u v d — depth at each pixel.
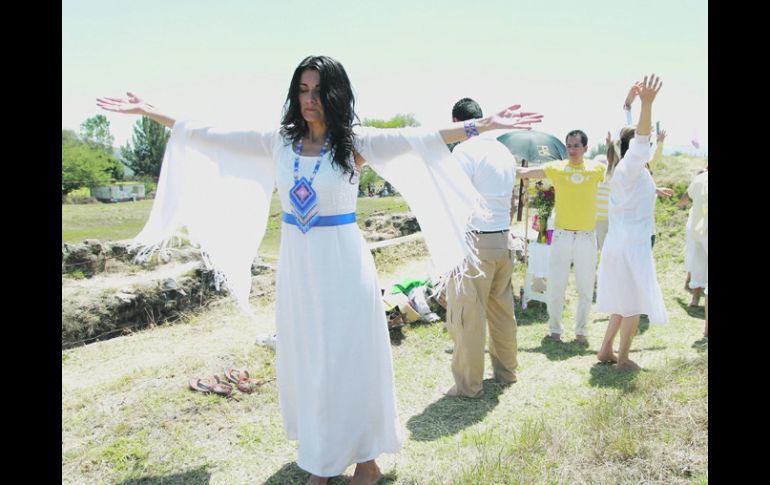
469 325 3.95
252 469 3.20
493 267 3.95
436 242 3.08
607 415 3.30
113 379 4.29
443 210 3.00
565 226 5.29
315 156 2.77
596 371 4.54
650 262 4.31
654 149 4.69
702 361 3.86
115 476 3.12
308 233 2.75
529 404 3.94
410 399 4.12
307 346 2.81
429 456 3.25
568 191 5.19
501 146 4.04
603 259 4.44
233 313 6.37
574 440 3.11
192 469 3.20
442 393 4.20
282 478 3.11
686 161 11.37
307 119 2.74
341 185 2.75
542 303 6.73
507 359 4.32
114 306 5.66
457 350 4.06
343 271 2.76
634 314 4.36
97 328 5.50
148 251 3.08
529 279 6.54
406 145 2.77
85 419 3.65
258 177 3.09
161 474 3.15
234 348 4.92
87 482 3.06
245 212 3.13
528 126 2.65
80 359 4.95
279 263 2.92
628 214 4.32
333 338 2.75
